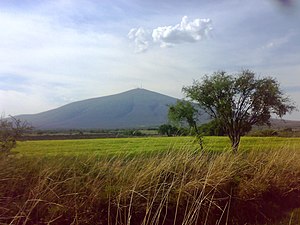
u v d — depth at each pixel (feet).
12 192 21.04
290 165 33.58
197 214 21.20
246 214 25.67
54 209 20.07
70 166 24.17
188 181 24.66
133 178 23.70
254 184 27.61
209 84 120.06
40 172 21.97
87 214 21.13
